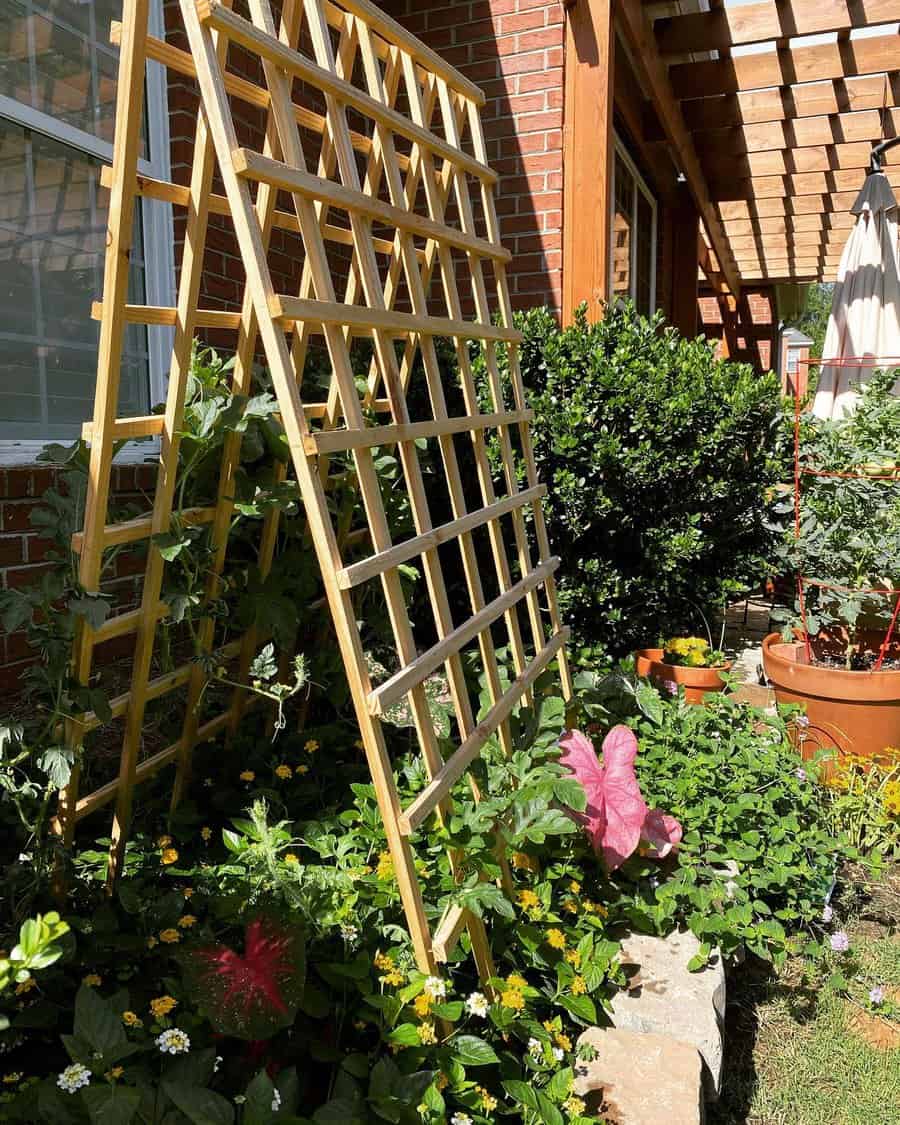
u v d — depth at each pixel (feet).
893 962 7.51
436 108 14.82
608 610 12.96
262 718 8.59
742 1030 6.77
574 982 5.82
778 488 14.76
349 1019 5.14
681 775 8.33
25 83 9.56
